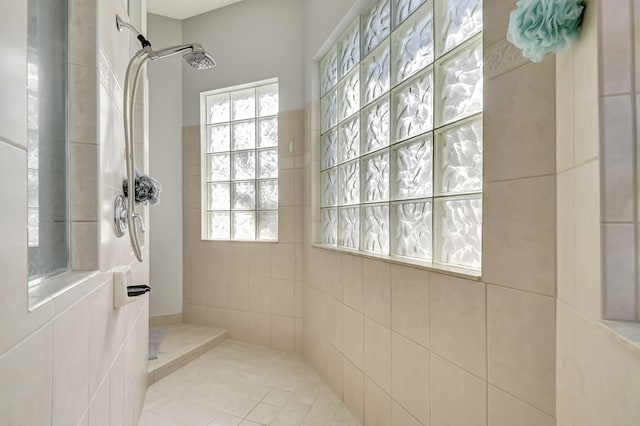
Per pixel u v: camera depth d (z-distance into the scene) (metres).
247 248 2.79
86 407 0.84
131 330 1.45
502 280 0.96
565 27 0.68
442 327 1.18
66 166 0.92
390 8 1.61
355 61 1.94
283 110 2.64
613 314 0.60
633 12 0.60
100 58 0.98
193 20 2.99
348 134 2.04
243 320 2.80
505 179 0.96
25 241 0.53
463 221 1.21
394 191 1.59
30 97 0.73
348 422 1.71
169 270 2.99
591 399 0.64
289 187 2.62
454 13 1.25
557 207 0.82
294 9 2.61
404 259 1.46
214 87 2.92
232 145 2.94
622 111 0.60
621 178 0.60
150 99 2.91
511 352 0.93
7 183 0.48
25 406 0.53
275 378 2.18
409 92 1.50
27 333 0.54
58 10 0.88
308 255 2.45
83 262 0.93
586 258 0.67
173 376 2.20
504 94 0.96
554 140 0.84
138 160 1.87
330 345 2.07
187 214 3.03
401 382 1.40
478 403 1.03
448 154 1.29
